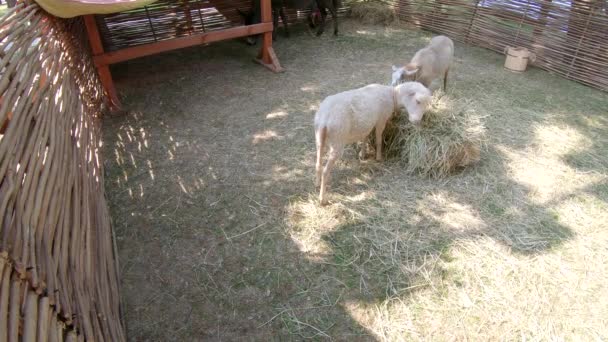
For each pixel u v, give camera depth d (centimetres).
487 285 259
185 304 249
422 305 247
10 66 201
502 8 623
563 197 332
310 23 759
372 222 309
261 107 482
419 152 349
